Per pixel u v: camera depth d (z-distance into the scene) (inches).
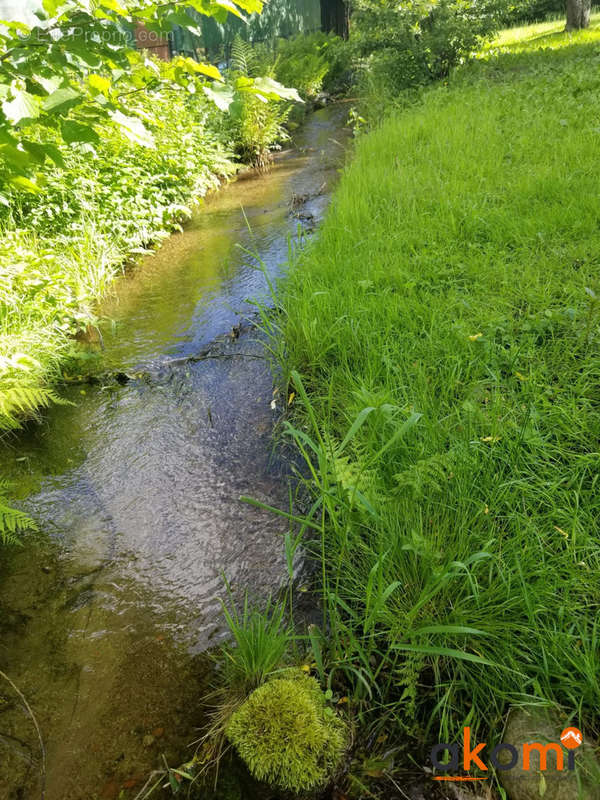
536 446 100.0
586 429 105.0
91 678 85.9
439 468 90.8
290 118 548.4
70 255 219.0
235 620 92.4
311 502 113.5
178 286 221.8
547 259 159.0
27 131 127.1
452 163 256.8
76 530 113.5
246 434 135.9
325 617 87.4
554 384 119.0
